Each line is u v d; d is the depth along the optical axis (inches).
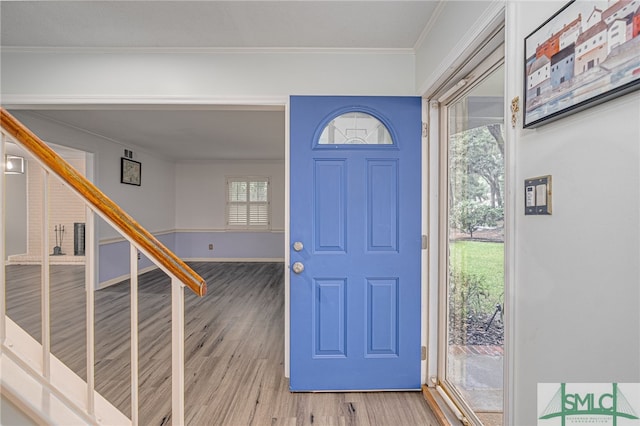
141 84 93.9
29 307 163.6
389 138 93.9
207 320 155.2
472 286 77.7
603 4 32.7
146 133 207.8
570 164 38.5
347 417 81.7
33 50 92.7
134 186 253.4
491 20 54.6
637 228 30.8
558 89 38.8
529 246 45.8
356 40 90.0
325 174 92.2
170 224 315.3
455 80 79.0
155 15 78.4
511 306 49.0
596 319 35.2
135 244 48.1
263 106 96.9
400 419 81.0
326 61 94.5
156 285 219.9
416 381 92.9
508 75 49.8
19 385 46.5
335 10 76.5
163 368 104.6
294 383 92.3
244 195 329.4
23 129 45.6
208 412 83.7
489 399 69.6
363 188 92.3
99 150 212.7
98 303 175.2
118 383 95.5
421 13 77.6
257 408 85.4
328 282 92.5
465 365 80.8
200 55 94.3
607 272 33.9
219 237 329.1
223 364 110.1
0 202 46.1
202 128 195.0
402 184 92.3
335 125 94.1
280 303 184.1
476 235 75.6
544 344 42.9
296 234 92.3
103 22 81.2
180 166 327.0
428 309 93.8
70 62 93.3
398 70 94.7
